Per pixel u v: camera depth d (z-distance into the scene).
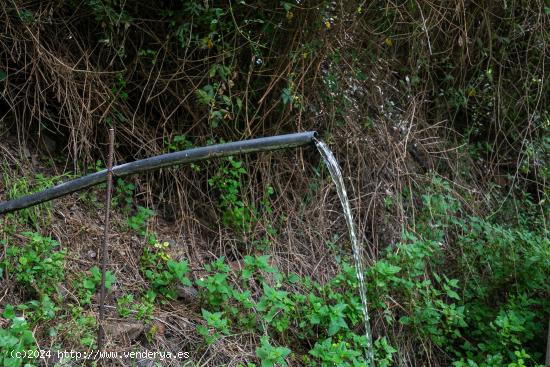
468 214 5.36
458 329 4.50
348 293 4.05
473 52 5.98
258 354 3.40
